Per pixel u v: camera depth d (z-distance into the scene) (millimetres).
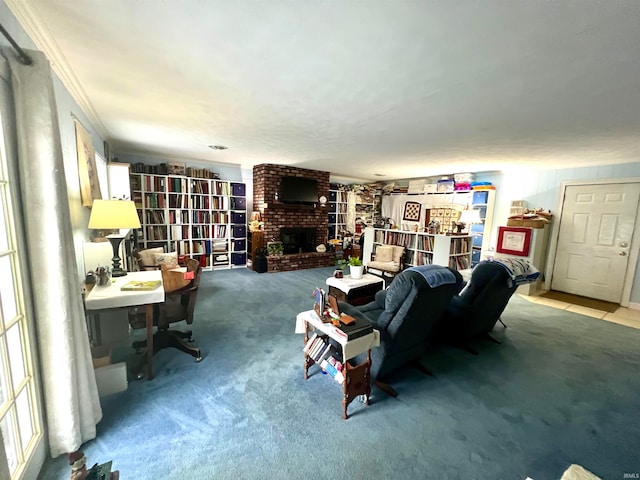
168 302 2463
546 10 1169
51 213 1238
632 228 4043
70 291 1356
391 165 5156
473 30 1327
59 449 1365
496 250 5023
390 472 1381
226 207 5598
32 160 1191
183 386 1964
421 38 1411
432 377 2205
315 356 1983
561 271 4754
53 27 1392
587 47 1414
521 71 1686
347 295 3404
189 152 4543
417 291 1759
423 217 6473
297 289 4348
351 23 1315
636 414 1861
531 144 3275
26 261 1240
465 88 1944
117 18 1320
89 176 2475
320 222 6395
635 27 1238
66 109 1942
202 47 1554
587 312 3836
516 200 5090
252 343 2611
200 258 5383
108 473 997
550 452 1538
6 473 775
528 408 1884
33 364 1265
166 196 4914
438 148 3668
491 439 1610
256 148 4082
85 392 1451
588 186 4406
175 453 1436
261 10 1245
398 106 2311
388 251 5117
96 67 1787
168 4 1221
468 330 2549
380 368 1940
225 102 2332
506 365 2418
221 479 1312
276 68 1763
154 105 2428
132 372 2115
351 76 1836
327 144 3682
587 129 2648
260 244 5570
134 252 3738
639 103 2025
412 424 1699
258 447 1492
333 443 1537
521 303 4172
